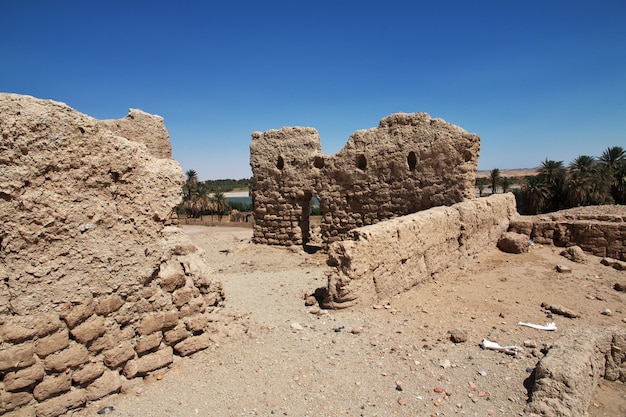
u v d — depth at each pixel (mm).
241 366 5285
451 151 12008
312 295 8297
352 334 6371
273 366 5316
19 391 3867
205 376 5023
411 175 12766
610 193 35000
